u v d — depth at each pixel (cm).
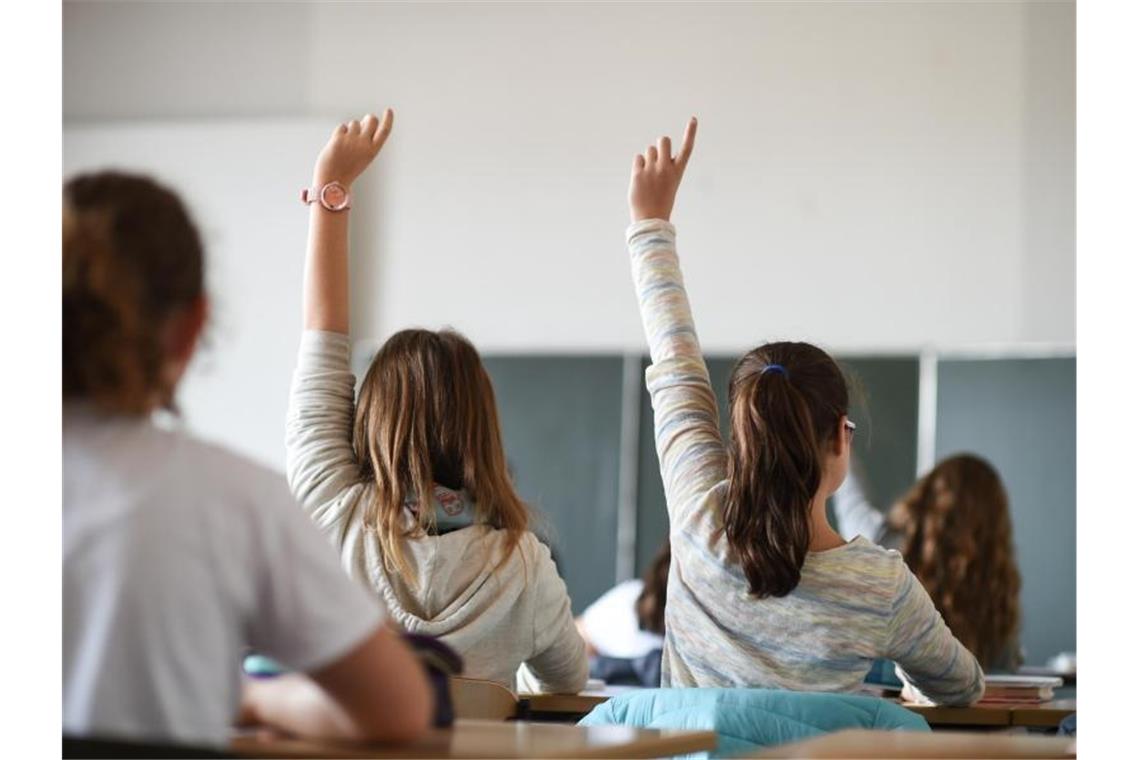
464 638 314
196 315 172
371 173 846
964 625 534
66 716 161
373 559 318
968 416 764
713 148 807
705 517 299
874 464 769
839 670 289
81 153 866
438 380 326
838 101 795
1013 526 750
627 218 820
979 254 773
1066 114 769
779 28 805
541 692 352
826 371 300
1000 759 174
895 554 298
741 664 291
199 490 164
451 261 834
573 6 834
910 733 198
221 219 847
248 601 166
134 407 164
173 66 873
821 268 788
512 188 832
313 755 162
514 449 809
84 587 162
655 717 266
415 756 161
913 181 783
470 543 321
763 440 290
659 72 820
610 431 799
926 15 788
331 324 335
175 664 161
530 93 834
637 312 811
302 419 331
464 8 846
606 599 665
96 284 162
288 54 863
